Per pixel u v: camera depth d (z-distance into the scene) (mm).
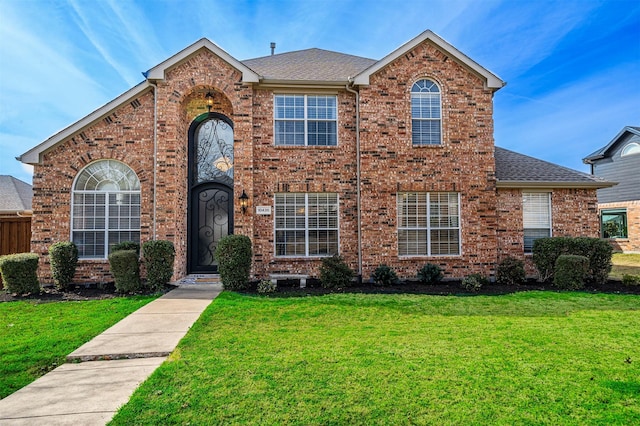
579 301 8492
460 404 3736
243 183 11133
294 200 11719
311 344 5555
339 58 14875
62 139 11039
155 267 9883
